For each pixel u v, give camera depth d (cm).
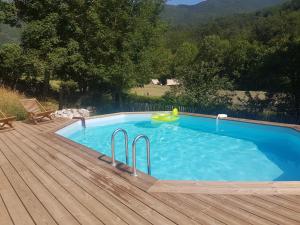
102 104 2027
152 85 4712
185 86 1794
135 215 439
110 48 1708
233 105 1612
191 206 458
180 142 1150
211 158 970
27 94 1991
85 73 1798
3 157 760
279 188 505
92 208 467
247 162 927
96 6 1658
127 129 1351
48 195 522
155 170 875
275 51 1781
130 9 1798
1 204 493
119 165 654
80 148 812
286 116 1394
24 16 1811
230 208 448
